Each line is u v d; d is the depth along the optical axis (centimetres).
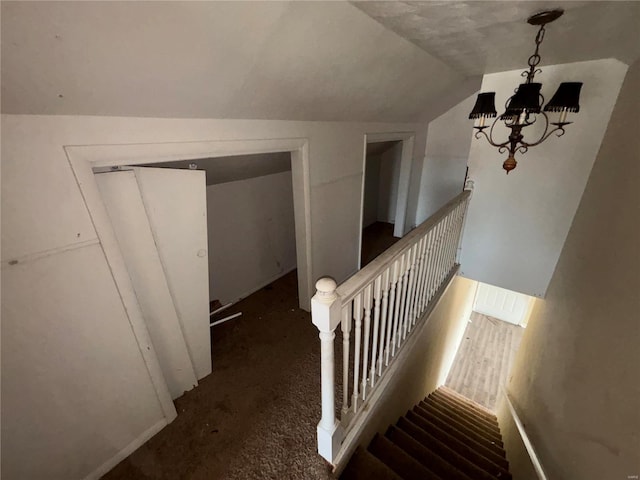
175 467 140
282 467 139
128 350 134
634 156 143
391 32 146
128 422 142
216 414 167
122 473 138
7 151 88
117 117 110
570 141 224
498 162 260
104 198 124
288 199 314
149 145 123
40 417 111
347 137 251
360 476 138
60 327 110
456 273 302
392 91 224
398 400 207
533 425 198
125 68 92
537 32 142
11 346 99
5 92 80
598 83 203
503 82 239
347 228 288
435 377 357
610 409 114
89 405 125
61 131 98
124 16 76
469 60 203
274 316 261
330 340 106
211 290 260
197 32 92
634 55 169
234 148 158
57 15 67
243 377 195
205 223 169
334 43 134
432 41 161
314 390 185
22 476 110
